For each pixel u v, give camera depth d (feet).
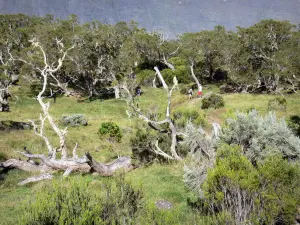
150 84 175.63
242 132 29.58
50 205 17.71
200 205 24.98
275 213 17.84
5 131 69.62
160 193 29.40
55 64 161.07
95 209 17.99
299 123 61.00
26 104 135.33
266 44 145.89
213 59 185.06
